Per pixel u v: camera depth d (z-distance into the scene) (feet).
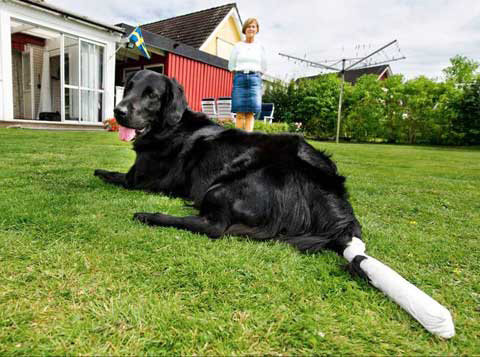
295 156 5.77
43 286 3.35
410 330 3.06
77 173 9.61
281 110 71.26
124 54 42.55
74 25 29.45
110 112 34.24
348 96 63.82
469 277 4.41
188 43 54.19
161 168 7.86
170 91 8.26
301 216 5.31
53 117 35.29
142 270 3.85
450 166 21.01
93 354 2.48
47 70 37.37
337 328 3.04
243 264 4.22
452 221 7.38
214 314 3.11
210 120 8.40
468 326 3.22
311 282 3.89
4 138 18.13
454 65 58.80
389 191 10.86
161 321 2.92
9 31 25.18
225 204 5.42
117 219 5.61
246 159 5.80
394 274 3.68
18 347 2.50
